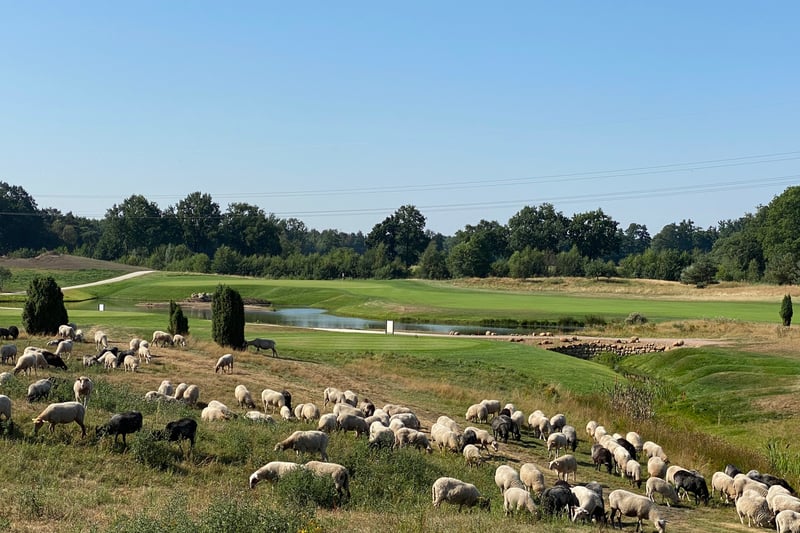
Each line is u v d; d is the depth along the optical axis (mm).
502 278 160000
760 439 35250
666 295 126500
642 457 29594
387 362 46625
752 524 20906
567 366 50719
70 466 18516
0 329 41500
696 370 51656
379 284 147875
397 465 21781
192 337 49844
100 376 31859
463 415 34906
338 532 15375
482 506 19531
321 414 29438
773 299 114625
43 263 168125
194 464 20312
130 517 14977
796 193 156625
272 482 19234
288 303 123188
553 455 28328
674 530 19969
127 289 133750
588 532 17609
